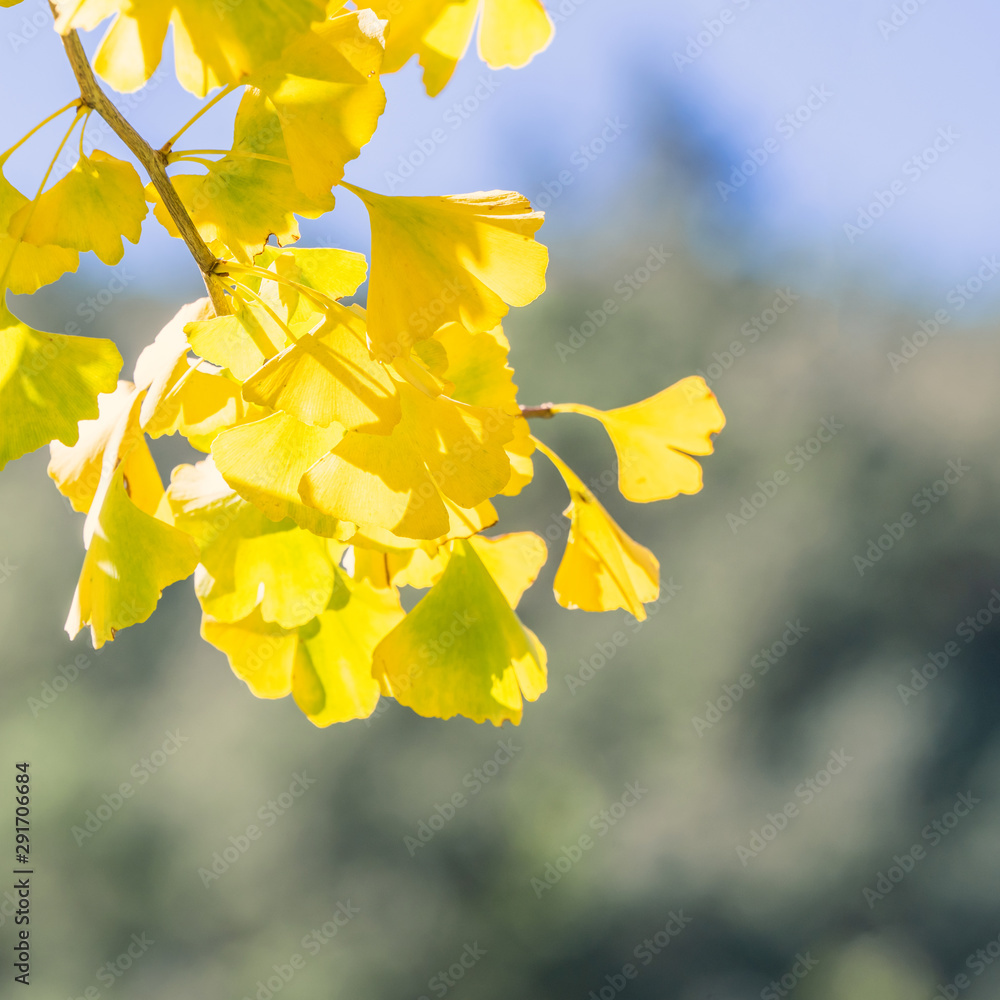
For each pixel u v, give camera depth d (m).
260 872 18.33
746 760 19.98
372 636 1.61
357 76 1.12
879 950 18.69
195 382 1.36
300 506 1.19
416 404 1.18
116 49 0.99
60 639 19.38
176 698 19.31
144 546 1.29
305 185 1.13
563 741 19.48
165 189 1.27
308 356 1.15
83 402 1.25
